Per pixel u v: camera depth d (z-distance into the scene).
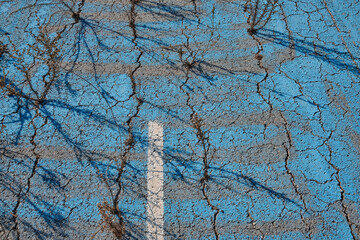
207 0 5.20
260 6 5.14
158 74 4.36
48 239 3.16
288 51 4.61
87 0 5.18
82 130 3.88
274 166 3.62
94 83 4.27
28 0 5.18
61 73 4.36
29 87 4.21
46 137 3.81
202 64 4.47
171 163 3.63
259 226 3.24
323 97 4.17
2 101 4.10
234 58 4.54
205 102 4.12
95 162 3.64
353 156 3.71
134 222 3.25
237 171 3.59
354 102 4.13
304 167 3.62
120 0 5.18
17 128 3.88
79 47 4.63
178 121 3.96
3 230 3.21
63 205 3.36
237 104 4.11
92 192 3.44
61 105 4.08
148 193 3.43
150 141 3.79
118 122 3.94
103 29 4.85
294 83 4.30
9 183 3.49
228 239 3.17
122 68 4.42
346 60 4.53
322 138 3.84
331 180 3.54
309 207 3.35
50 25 4.88
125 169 3.58
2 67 4.41
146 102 4.11
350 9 5.11
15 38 4.72
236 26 4.90
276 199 3.40
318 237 3.18
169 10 5.11
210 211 3.33
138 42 4.70
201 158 3.67
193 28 4.88
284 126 3.92
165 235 3.19
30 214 3.30
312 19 5.00
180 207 3.35
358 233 3.20
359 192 3.45
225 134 3.86
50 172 3.57
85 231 3.21
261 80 4.32
